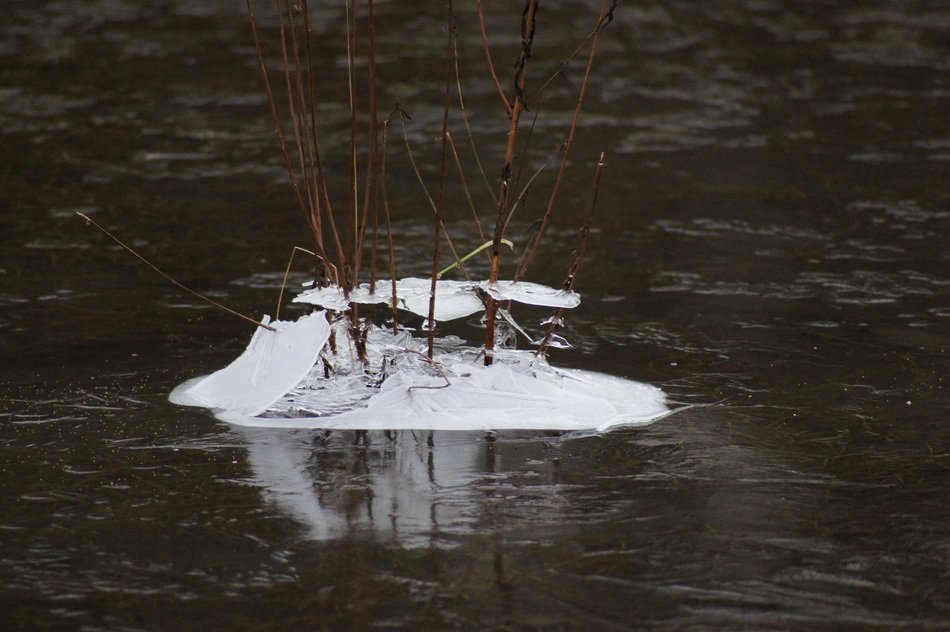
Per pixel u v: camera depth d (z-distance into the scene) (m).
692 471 5.97
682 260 10.08
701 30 22.03
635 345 7.96
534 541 5.21
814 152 14.05
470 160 13.63
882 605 4.69
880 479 5.87
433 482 5.84
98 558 5.04
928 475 5.91
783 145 14.41
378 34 20.89
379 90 17.02
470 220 11.38
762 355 7.75
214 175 12.88
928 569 4.98
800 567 4.98
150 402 6.85
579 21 22.28
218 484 5.79
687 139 14.70
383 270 9.77
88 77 17.88
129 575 4.90
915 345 7.91
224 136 14.62
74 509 5.50
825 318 8.52
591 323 8.46
